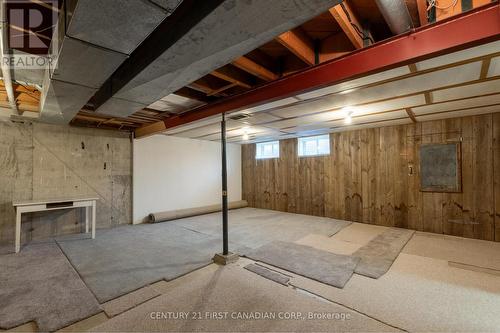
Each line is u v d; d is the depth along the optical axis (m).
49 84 2.19
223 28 1.42
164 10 1.23
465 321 1.91
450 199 4.27
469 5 1.63
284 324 1.89
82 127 4.92
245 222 5.48
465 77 2.38
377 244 3.79
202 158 6.83
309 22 2.04
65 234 4.60
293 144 6.57
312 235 4.36
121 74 2.34
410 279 2.62
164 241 4.11
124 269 2.94
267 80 2.72
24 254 3.50
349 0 1.80
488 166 3.93
